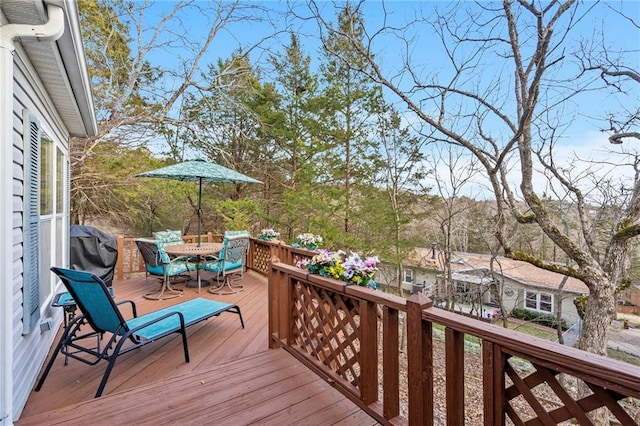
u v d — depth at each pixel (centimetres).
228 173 554
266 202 1134
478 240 923
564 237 518
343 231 913
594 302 509
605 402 112
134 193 935
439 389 564
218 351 309
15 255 210
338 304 239
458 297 1025
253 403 214
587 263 505
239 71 986
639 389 99
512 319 1164
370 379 209
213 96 966
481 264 1052
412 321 175
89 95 319
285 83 1039
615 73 441
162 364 282
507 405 142
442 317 161
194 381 241
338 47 702
